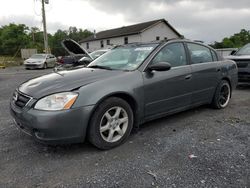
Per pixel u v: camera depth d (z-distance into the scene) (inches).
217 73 195.2
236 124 167.3
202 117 183.9
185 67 168.1
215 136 145.9
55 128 112.5
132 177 103.0
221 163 113.1
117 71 142.7
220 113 194.2
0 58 1477.6
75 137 118.0
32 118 113.7
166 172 106.5
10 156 122.3
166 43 163.2
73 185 98.0
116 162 116.1
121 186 96.9
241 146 131.1
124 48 175.8
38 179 102.3
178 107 166.1
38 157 121.6
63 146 133.5
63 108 113.7
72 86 121.3
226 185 96.2
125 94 133.3
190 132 153.2
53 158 120.6
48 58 826.8
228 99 213.8
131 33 1392.7
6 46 1974.7
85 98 118.5
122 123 135.9
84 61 248.7
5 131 155.8
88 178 102.7
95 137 124.1
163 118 181.8
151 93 145.7
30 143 137.8
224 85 206.1
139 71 143.3
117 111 131.9
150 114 149.1
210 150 126.8
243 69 287.7
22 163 115.6
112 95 128.8
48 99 115.2
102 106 124.2
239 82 297.0
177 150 127.6
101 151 128.2
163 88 151.9
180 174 104.7
